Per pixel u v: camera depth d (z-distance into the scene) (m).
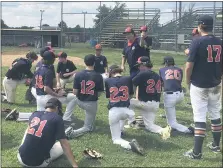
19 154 4.59
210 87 4.98
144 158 5.06
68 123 6.86
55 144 4.87
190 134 6.24
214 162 4.91
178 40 26.30
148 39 7.91
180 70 6.68
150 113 6.29
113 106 5.67
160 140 5.87
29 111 7.83
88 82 6.09
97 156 5.00
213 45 4.90
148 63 6.23
